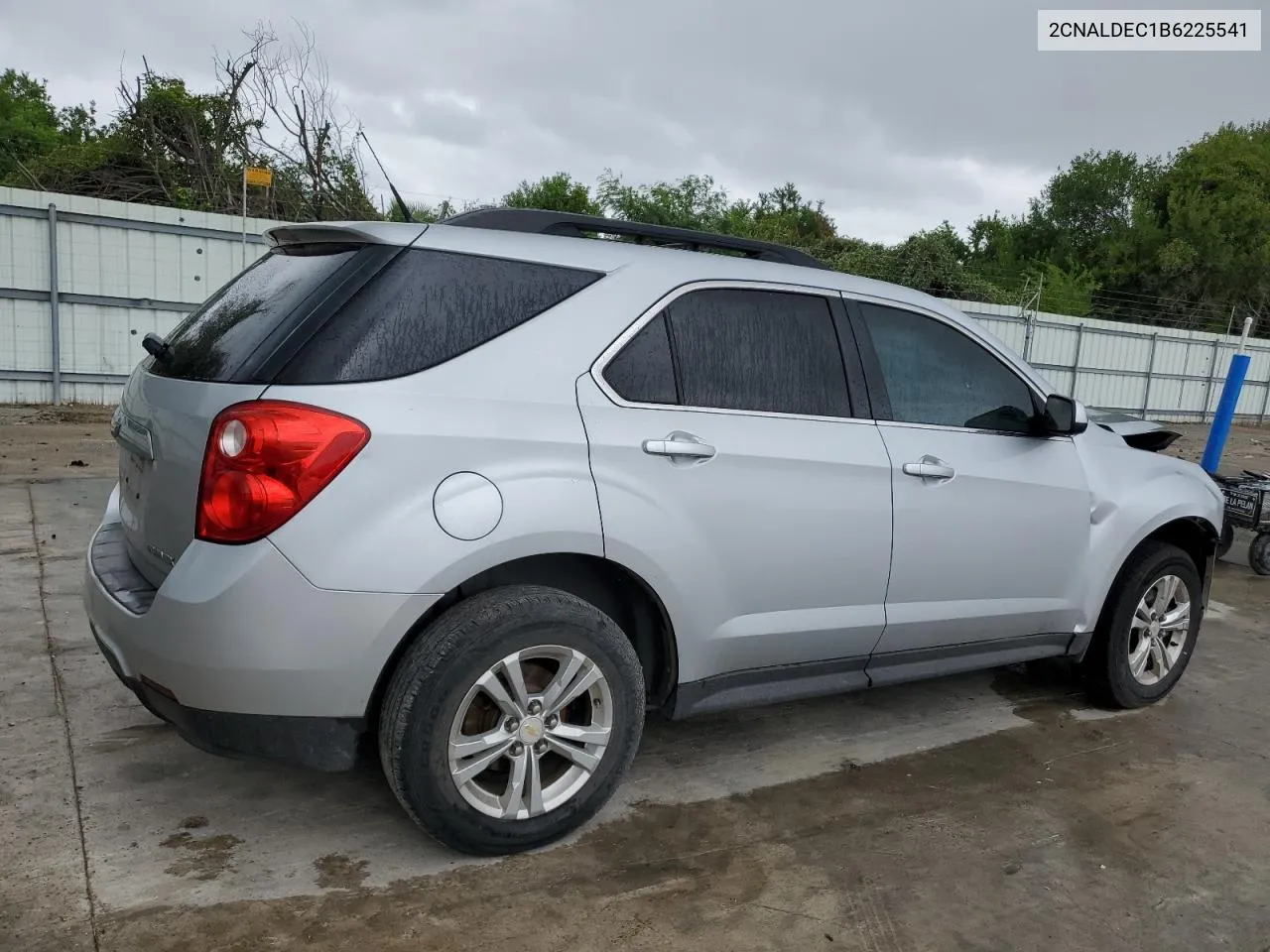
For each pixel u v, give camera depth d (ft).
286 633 7.82
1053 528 12.67
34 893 8.18
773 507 10.12
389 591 8.05
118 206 41.70
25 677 12.63
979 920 8.75
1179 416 83.20
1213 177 142.92
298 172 59.77
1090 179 164.55
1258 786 11.96
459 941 7.95
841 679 11.39
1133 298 138.92
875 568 11.04
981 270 163.32
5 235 39.78
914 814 10.68
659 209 104.53
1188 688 15.55
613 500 9.05
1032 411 12.83
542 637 8.75
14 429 34.45
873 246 95.09
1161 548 14.10
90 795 9.87
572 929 8.21
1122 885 9.51
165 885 8.45
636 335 9.61
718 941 8.20
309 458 7.80
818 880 9.23
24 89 145.28
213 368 8.59
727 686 10.48
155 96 58.49
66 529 20.47
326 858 9.04
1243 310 131.44
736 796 10.82
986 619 12.25
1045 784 11.66
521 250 9.39
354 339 8.28
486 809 8.84
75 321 41.73
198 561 7.89
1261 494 22.93
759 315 10.60
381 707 8.57
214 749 8.25
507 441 8.59
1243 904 9.30
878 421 11.19
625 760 9.53
